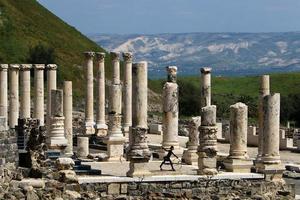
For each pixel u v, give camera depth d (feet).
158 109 512.63
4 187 157.17
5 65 285.02
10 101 282.77
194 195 179.52
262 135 194.49
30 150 174.40
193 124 209.05
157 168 194.80
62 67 519.60
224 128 341.21
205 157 184.03
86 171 185.98
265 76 220.64
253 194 185.26
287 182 218.18
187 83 537.24
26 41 544.21
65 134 234.17
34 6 633.61
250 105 503.20
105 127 290.35
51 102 214.07
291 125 499.51
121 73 455.22
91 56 293.84
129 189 174.60
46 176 167.63
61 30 613.93
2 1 589.73
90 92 293.43
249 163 193.98
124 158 222.28
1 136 163.43
